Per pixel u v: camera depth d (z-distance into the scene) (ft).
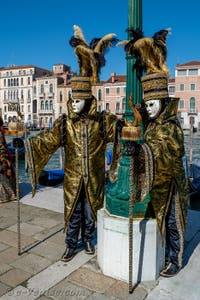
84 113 13.07
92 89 13.43
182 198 11.98
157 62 11.49
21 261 13.17
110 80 219.82
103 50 13.17
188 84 201.36
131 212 10.70
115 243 11.68
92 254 13.70
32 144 13.05
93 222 13.53
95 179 13.17
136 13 12.35
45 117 246.68
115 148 12.96
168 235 12.39
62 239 15.38
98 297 10.74
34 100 255.50
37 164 13.21
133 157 10.39
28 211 19.58
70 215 12.98
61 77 246.88
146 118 12.03
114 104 214.28
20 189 24.50
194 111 199.82
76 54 13.12
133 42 11.73
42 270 12.45
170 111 11.27
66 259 13.12
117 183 12.37
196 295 10.89
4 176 21.54
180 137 11.09
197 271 12.37
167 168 10.64
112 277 11.92
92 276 12.00
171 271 12.03
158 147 10.52
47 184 40.34
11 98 262.67
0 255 13.69
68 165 13.21
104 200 13.94
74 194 12.98
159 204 11.51
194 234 15.72
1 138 22.00
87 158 12.92
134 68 12.32
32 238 15.49
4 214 18.99
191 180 36.17
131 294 10.89
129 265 10.92
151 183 10.29
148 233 11.48
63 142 13.20
